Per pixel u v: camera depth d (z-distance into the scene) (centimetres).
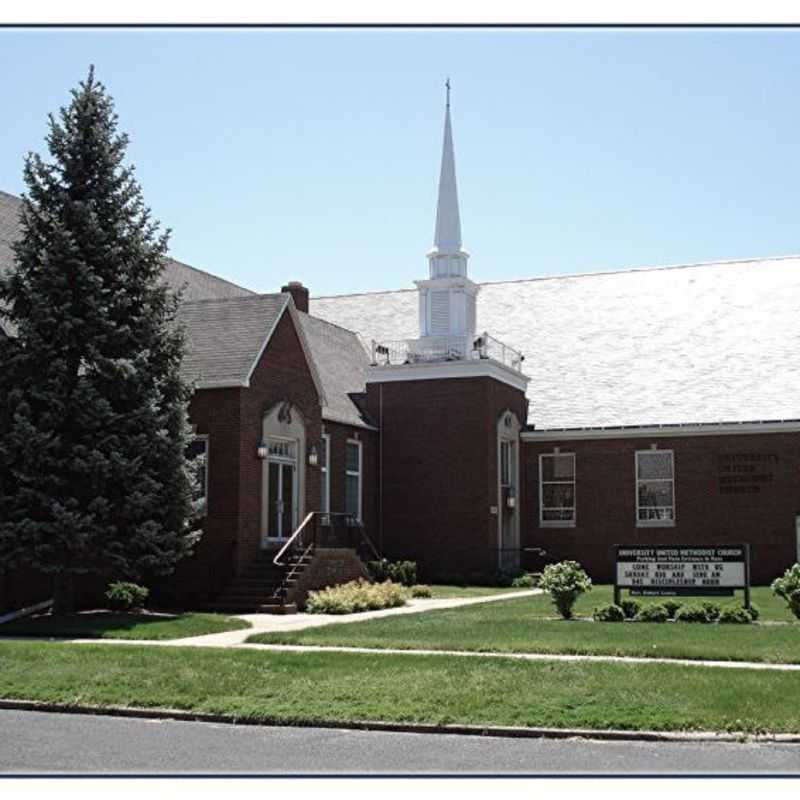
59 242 2297
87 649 1670
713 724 1183
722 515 3703
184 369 2742
